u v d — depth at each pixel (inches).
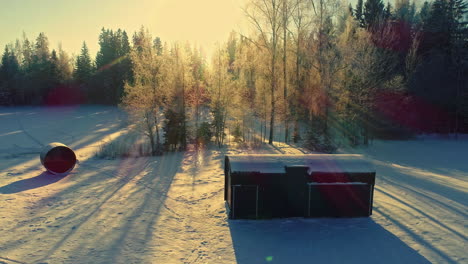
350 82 1229.1
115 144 1097.4
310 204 389.4
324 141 1080.2
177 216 401.7
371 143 1251.2
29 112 2783.0
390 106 1457.9
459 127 1678.2
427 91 1590.8
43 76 3442.4
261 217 386.9
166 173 674.2
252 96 1360.7
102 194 503.2
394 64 1518.2
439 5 1876.2
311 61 1230.9
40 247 307.0
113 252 297.4
